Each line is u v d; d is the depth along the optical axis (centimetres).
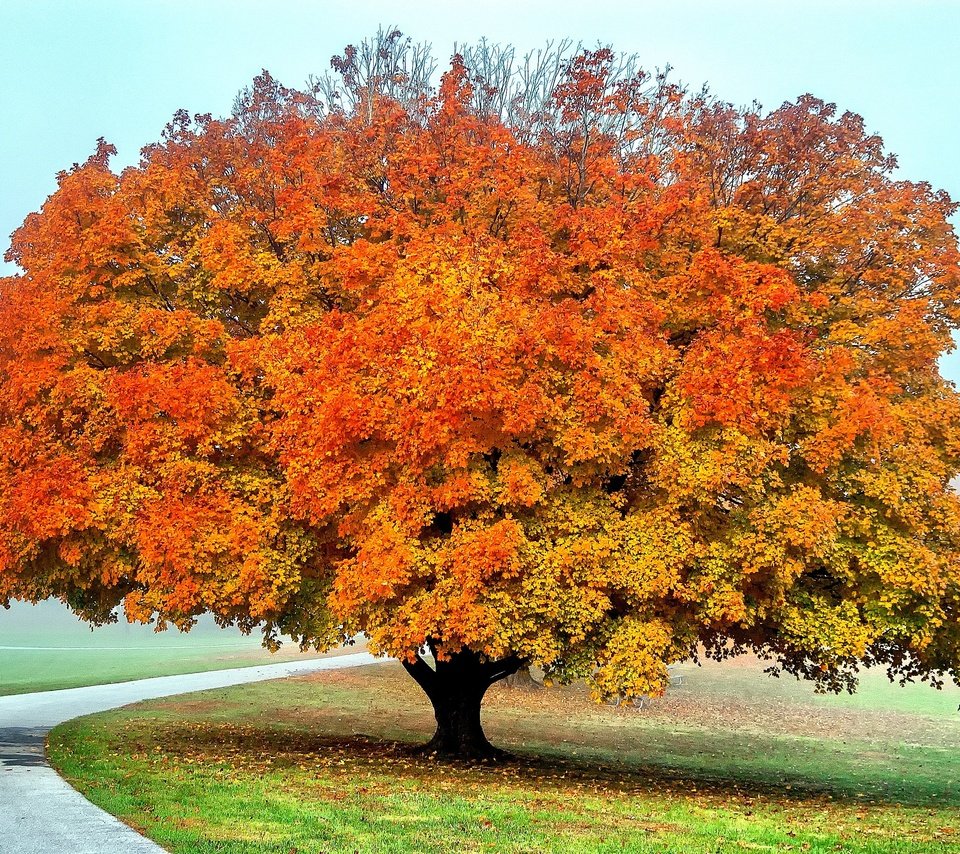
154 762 1378
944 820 1248
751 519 1270
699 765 1984
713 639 1636
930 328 1486
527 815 1048
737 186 1678
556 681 3400
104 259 1555
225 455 1478
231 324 1655
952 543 1354
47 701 2467
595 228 1491
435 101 1792
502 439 1338
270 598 1334
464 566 1229
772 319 1528
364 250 1484
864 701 3344
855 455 1350
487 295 1363
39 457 1473
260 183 1708
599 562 1277
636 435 1295
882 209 1571
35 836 841
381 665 3747
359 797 1116
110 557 1453
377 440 1360
